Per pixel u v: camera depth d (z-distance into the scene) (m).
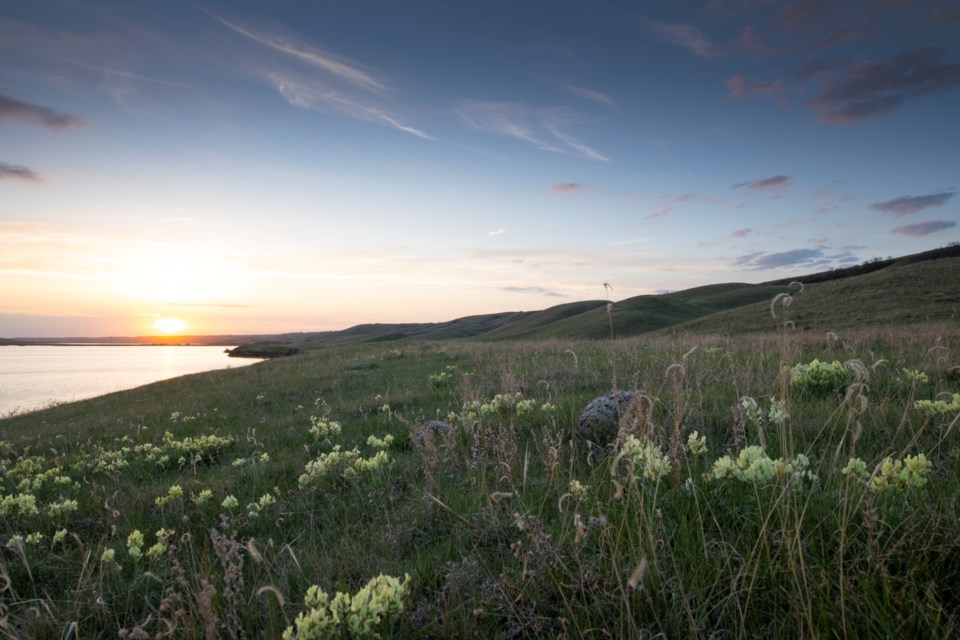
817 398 6.11
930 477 3.17
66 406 24.58
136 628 2.52
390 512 4.66
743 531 3.01
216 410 15.41
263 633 2.88
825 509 2.90
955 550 2.44
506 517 3.90
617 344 18.22
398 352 26.84
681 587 2.45
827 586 2.35
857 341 11.95
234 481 6.57
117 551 4.52
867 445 4.29
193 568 3.68
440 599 2.96
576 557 2.71
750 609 2.46
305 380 19.73
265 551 3.91
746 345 12.91
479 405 6.49
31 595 3.81
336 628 2.47
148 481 7.47
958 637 2.02
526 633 2.58
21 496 5.52
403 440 7.55
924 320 33.09
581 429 5.77
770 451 4.25
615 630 2.44
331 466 6.06
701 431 5.24
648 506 3.11
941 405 4.21
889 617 2.12
